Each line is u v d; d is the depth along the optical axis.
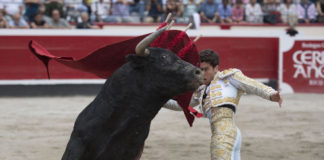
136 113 5.79
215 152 6.50
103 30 22.62
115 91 5.85
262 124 15.62
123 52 6.23
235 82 6.65
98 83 22.69
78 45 22.38
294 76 24.47
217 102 6.63
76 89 22.42
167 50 5.80
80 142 5.94
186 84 5.52
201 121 16.12
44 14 23.64
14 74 21.83
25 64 21.89
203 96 6.86
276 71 24.59
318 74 24.59
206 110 6.81
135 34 23.00
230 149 6.46
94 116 5.93
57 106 18.70
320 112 18.25
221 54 23.92
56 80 22.23
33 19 23.27
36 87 22.03
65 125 14.98
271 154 11.49
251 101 21.02
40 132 13.88
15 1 23.81
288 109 18.86
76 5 24.81
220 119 6.62
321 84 24.58
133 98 5.77
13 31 21.73
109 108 5.86
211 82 6.81
